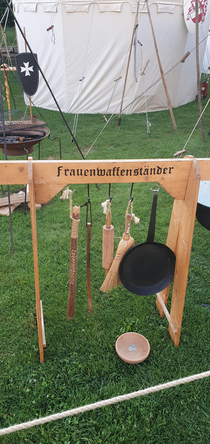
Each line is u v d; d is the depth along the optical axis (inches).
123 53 320.2
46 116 346.0
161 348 103.7
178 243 94.7
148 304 120.0
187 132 309.7
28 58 148.8
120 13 298.7
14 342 105.0
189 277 133.3
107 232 89.7
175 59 349.7
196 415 86.0
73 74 335.0
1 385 91.8
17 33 356.5
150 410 86.3
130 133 301.4
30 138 158.1
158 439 81.0
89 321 111.8
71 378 93.6
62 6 295.0
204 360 99.3
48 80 352.5
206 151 260.7
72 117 344.2
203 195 123.0
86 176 80.8
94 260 140.3
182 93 396.5
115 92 345.4
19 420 83.9
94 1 291.6
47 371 95.5
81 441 80.2
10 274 131.5
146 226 166.1
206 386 92.6
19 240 152.3
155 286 99.4
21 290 124.1
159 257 94.4
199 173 80.7
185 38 345.4
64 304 118.7
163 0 301.6
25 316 114.0
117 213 177.0
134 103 352.2
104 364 97.7
